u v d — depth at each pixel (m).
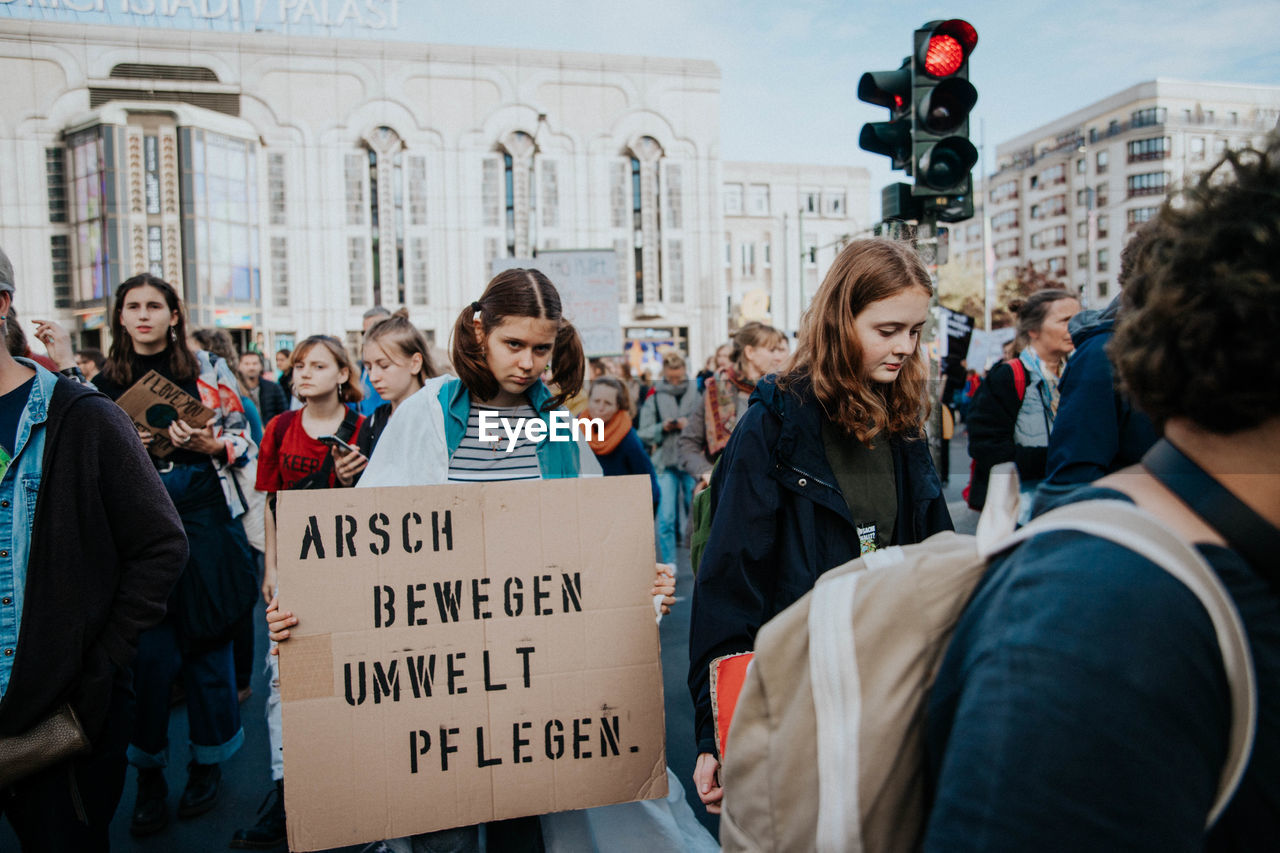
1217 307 0.66
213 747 3.16
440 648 1.90
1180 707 0.60
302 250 30.28
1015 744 0.62
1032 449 3.32
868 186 51.97
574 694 1.96
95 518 1.93
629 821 2.28
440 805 1.88
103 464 1.95
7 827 3.08
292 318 30.31
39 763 1.81
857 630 0.82
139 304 3.27
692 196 33.16
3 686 1.79
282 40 29.91
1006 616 0.68
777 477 1.75
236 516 3.29
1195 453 0.71
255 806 3.23
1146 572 0.63
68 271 28.73
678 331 33.16
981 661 0.68
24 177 28.28
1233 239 0.68
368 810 1.85
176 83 29.09
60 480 1.88
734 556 1.71
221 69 29.48
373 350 3.19
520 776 1.93
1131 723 0.59
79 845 1.91
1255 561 0.67
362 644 1.86
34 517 1.84
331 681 1.84
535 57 31.69
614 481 2.00
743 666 1.62
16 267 28.34
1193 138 64.88
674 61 32.91
